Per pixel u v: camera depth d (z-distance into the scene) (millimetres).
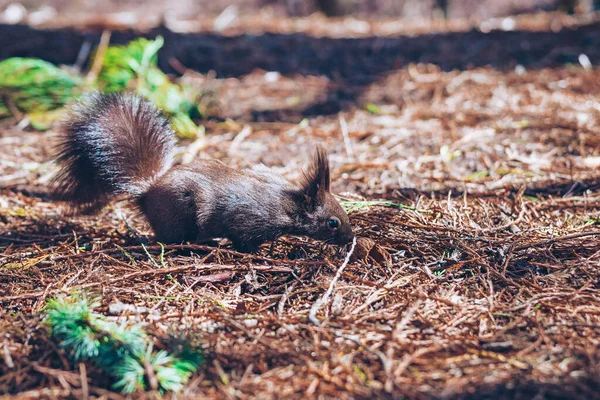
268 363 1213
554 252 1378
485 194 1536
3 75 1906
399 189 1565
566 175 1586
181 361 1204
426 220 1451
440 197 1530
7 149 1730
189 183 1397
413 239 1401
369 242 1379
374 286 1322
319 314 1280
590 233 1380
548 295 1289
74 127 1458
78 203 1476
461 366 1200
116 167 1432
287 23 2789
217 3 3830
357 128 1804
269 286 1346
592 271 1336
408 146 1719
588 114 1807
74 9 3750
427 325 1257
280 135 1790
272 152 1721
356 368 1195
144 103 1461
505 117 1814
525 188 1550
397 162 1658
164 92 1870
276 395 1177
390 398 1168
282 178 1423
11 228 1481
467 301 1299
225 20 2863
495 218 1467
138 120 1442
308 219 1402
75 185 1469
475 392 1172
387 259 1373
